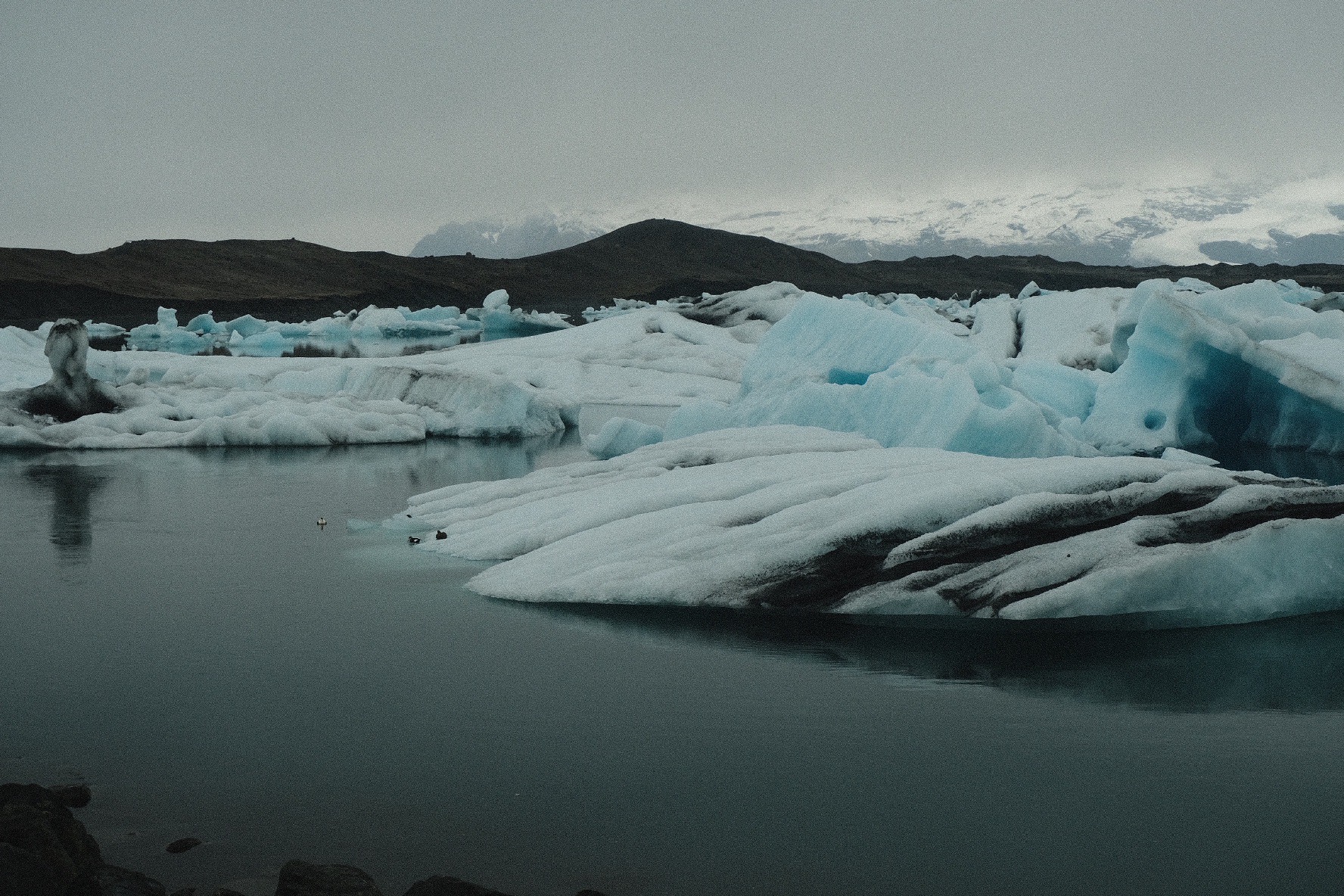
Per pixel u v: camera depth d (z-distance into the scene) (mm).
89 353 37625
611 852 5891
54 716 7930
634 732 7559
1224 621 9961
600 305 157625
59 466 21781
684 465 15570
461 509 15281
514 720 7789
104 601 11195
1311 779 6762
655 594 10711
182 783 6770
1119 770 6902
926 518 11016
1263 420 24094
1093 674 8711
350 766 7020
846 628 9953
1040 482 11438
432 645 9570
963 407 17484
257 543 14125
